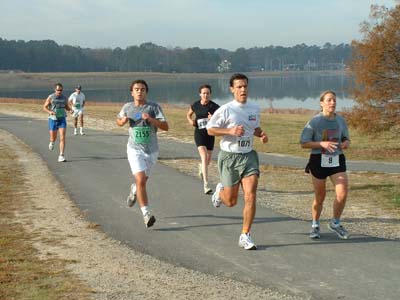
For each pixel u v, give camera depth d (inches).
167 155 718.5
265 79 7652.6
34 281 251.8
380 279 251.1
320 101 313.7
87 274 263.1
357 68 879.1
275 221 364.2
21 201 427.2
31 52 7667.3
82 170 574.6
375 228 350.9
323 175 312.0
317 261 278.2
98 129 1061.8
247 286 246.8
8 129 1018.7
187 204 417.7
